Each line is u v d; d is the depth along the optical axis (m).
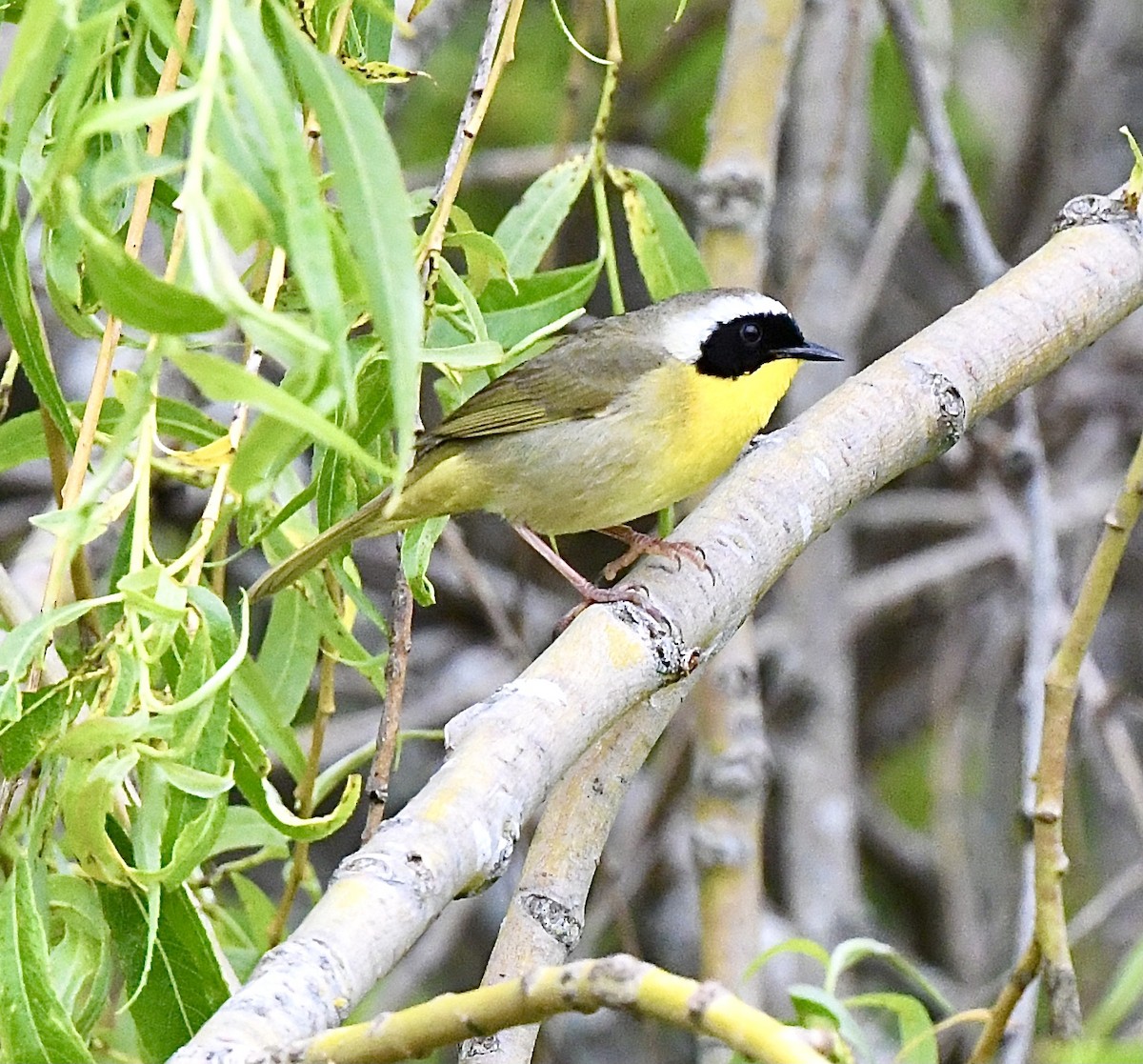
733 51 10.68
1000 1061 9.06
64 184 4.50
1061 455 16.61
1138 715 15.34
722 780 10.97
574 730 5.92
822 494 7.78
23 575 10.34
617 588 7.25
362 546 15.57
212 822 5.72
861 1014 14.36
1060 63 15.30
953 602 16.16
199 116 4.33
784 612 15.09
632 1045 14.77
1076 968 14.33
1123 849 15.35
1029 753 9.98
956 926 14.52
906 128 16.08
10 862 6.33
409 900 4.91
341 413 6.96
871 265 14.45
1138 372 16.75
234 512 7.49
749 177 10.57
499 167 14.69
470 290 7.83
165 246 7.14
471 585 13.37
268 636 8.28
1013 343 8.44
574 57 10.95
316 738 7.87
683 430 9.66
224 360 4.23
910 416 8.08
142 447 5.75
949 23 15.02
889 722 17.08
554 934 6.91
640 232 8.92
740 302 9.91
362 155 4.52
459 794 5.32
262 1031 4.38
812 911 14.02
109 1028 7.95
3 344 12.91
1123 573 16.62
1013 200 15.69
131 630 5.63
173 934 6.35
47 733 5.74
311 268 4.42
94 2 5.81
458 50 15.04
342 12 6.54
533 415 9.56
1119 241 8.92
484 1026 4.07
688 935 15.09
